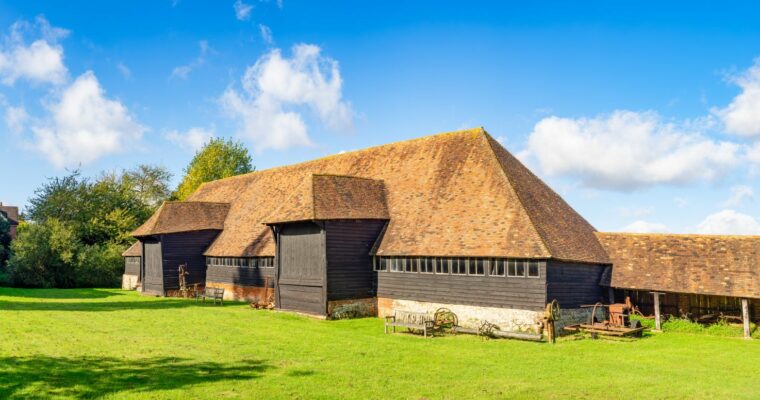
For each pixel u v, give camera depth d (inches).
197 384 531.8
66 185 2361.0
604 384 577.0
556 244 964.0
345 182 1221.7
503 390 542.9
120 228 2329.0
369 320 1080.8
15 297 1469.0
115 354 669.3
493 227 996.6
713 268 995.3
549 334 850.8
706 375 636.1
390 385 552.7
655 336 944.9
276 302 1204.5
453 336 903.7
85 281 2052.2
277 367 624.1
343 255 1117.1
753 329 956.0
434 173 1227.2
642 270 1062.4
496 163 1128.2
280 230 1217.4
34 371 561.6
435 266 1043.3
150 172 2770.7
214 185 2047.2
